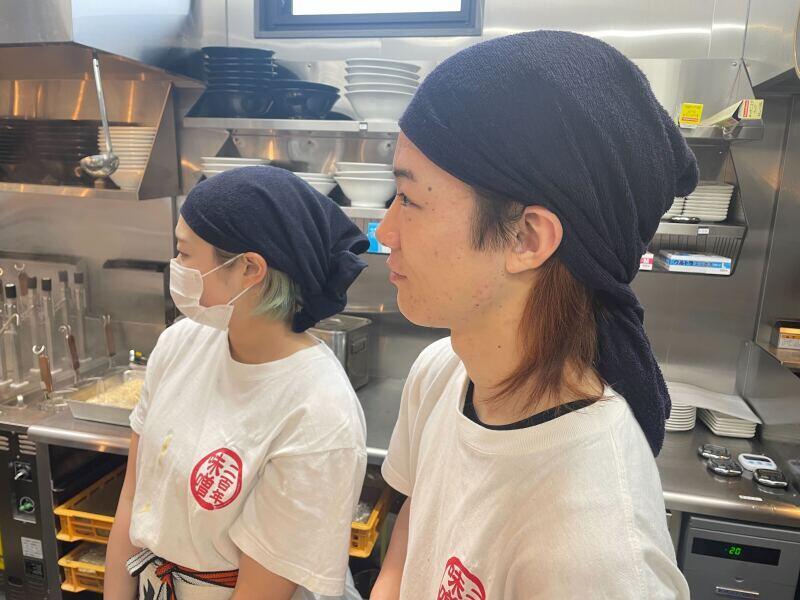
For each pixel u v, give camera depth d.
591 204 0.53
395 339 2.33
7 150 2.29
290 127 1.90
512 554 0.56
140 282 2.35
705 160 2.01
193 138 2.27
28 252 2.47
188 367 1.21
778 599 1.51
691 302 2.09
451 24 2.13
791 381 1.66
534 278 0.58
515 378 0.60
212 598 1.09
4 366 2.08
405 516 0.92
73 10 1.62
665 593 0.50
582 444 0.55
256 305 1.12
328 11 2.21
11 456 1.82
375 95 1.86
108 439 1.72
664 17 1.99
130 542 1.26
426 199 0.56
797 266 1.99
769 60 1.93
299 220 1.11
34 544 1.85
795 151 1.94
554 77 0.51
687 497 1.53
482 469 0.61
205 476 1.06
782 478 1.59
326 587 1.01
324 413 1.06
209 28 2.28
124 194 2.00
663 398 0.65
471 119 0.52
